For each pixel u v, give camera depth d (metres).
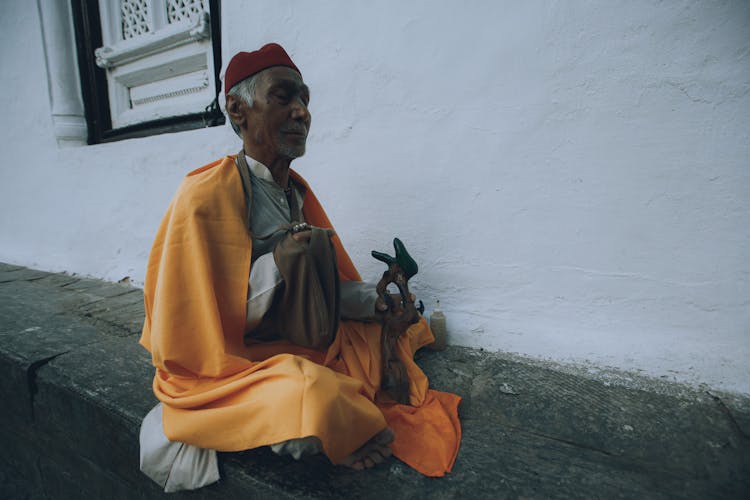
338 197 2.20
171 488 1.19
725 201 1.41
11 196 4.01
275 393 0.97
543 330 1.76
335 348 1.39
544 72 1.62
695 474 1.09
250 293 1.20
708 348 1.49
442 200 1.91
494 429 1.32
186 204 1.16
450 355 1.84
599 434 1.27
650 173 1.50
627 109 1.51
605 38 1.50
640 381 1.54
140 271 3.16
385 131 2.00
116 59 3.34
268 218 1.33
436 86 1.84
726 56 1.35
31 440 1.96
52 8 3.33
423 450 1.19
